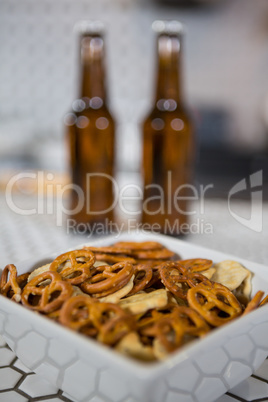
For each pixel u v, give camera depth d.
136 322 0.37
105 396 0.33
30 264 0.46
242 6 1.33
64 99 1.39
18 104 1.41
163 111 0.67
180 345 0.35
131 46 1.35
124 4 1.31
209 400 0.37
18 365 0.44
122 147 1.23
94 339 0.36
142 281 0.44
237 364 0.38
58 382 0.38
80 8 1.32
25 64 1.38
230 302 0.42
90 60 0.67
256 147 1.43
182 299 0.43
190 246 0.51
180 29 0.66
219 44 1.38
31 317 0.36
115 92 1.39
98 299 0.42
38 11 1.33
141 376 0.29
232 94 1.42
